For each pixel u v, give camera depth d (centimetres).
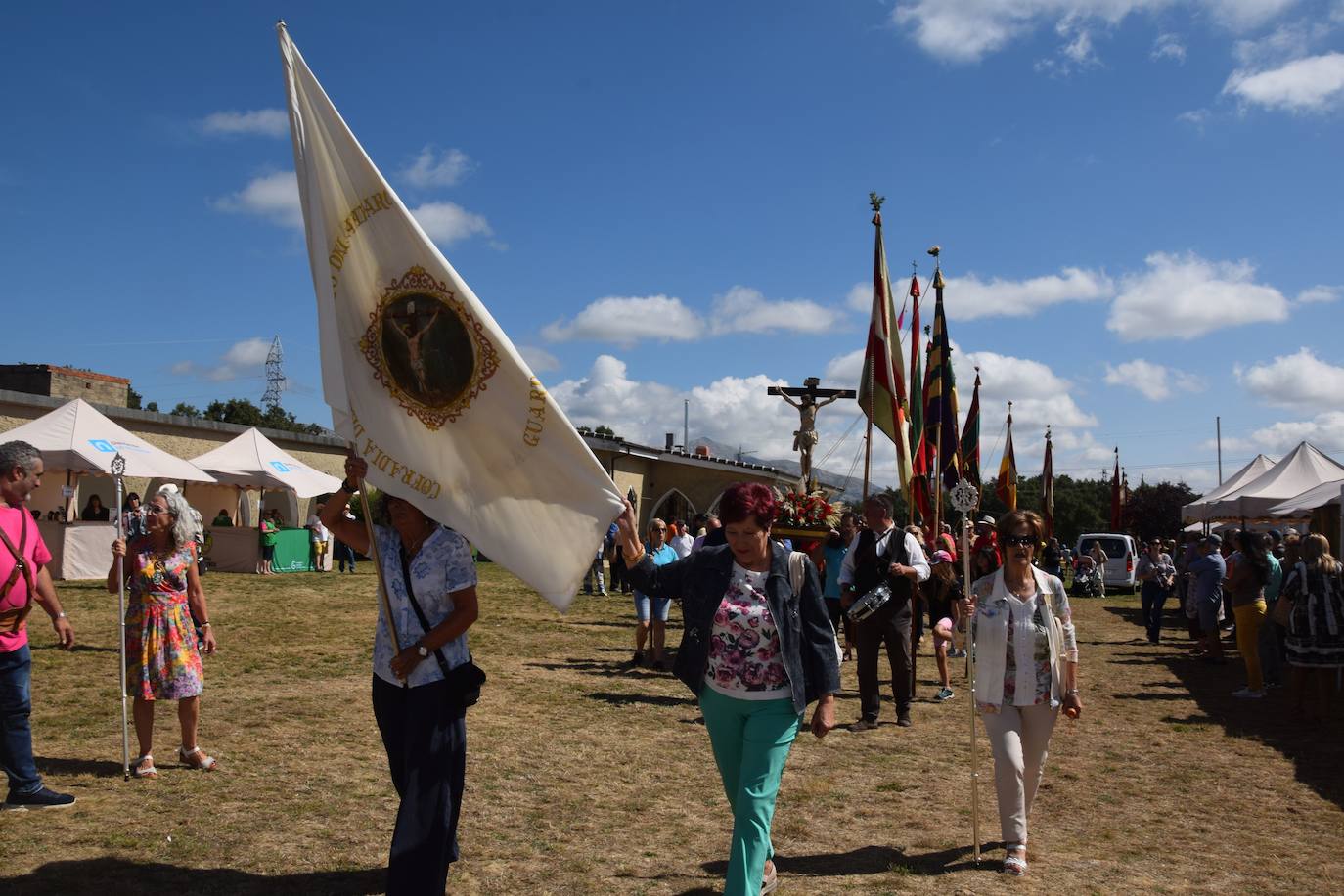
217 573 2575
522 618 1795
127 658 662
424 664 434
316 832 560
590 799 656
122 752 711
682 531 1544
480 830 584
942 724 944
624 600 2294
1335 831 623
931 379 1527
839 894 497
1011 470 3172
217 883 480
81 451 2091
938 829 609
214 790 634
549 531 444
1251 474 2223
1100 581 3222
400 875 408
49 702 897
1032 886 512
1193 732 943
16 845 517
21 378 3098
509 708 953
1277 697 1162
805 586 438
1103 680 1298
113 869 491
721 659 432
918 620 1094
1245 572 1169
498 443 443
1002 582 554
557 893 489
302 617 1650
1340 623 991
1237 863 558
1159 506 5678
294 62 445
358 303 448
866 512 941
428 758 424
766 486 436
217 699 938
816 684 428
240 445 2659
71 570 2192
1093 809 667
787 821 621
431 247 442
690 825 607
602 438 3725
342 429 436
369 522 431
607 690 1071
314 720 857
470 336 441
